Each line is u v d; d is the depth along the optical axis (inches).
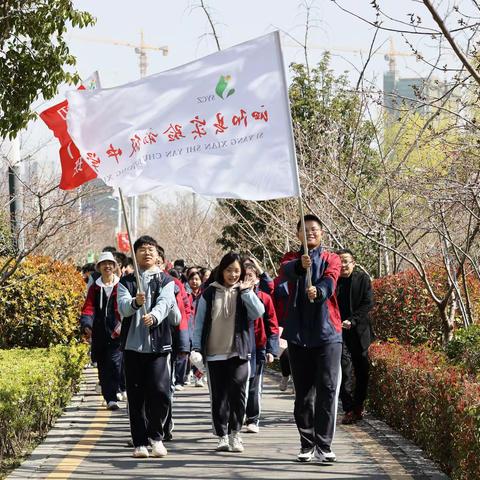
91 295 776.9
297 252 553.0
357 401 676.1
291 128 516.4
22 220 875.4
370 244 982.4
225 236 1499.8
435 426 522.9
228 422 582.2
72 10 622.5
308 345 519.5
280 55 517.7
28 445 601.3
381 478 489.7
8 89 629.0
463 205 605.9
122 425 680.4
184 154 528.4
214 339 567.2
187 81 530.0
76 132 539.8
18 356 749.3
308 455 535.8
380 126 1028.5
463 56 407.5
